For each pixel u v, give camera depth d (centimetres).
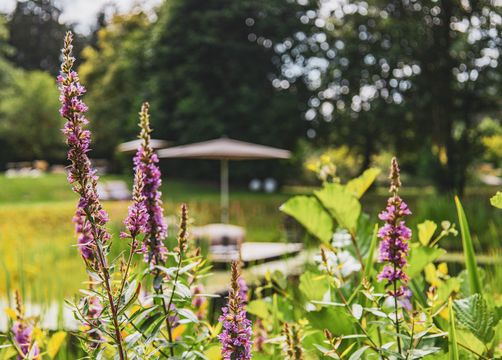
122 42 4259
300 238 723
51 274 628
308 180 3625
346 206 278
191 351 169
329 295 225
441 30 2564
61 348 276
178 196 2648
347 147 3198
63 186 3033
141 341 165
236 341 157
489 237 807
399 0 2647
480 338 200
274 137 3212
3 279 517
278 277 291
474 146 2564
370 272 241
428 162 2141
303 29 3303
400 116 2716
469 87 2538
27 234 1244
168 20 3419
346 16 2806
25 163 4378
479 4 2475
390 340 228
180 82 3403
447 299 248
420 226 256
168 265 226
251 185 3278
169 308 168
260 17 3353
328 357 214
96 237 150
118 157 3741
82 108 151
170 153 1530
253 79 3344
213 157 1539
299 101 3297
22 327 218
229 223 1535
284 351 208
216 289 508
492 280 369
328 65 2986
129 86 3900
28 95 4144
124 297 154
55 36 5809
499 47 2481
